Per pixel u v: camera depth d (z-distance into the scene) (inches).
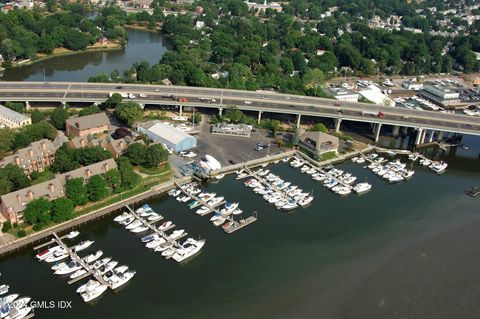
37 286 7834.6
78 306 7500.0
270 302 7844.5
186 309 7583.7
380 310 7834.6
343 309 7800.2
